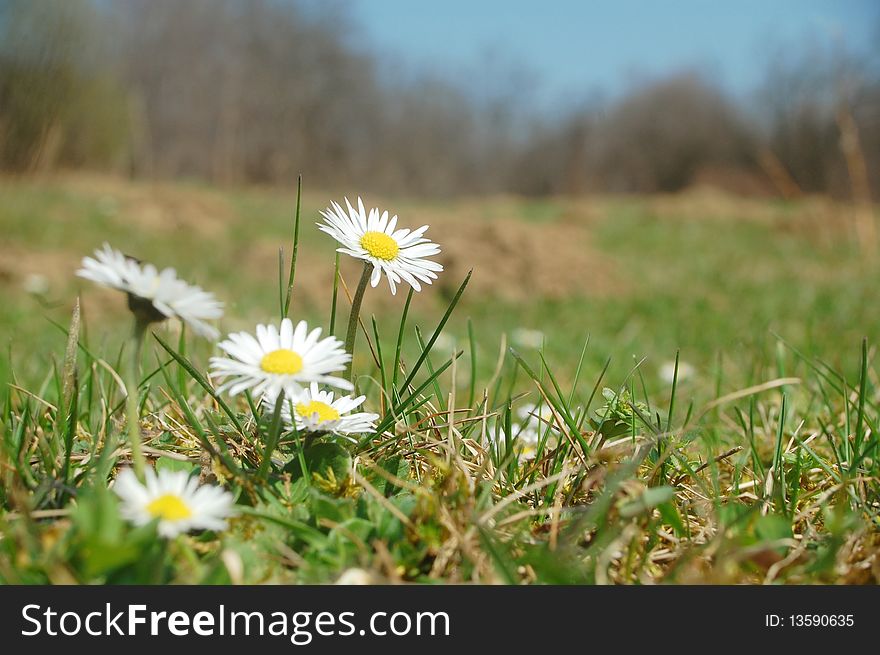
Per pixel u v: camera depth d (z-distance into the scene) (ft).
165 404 0.98
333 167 17.19
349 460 0.75
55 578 0.62
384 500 0.70
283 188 15.49
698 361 1.87
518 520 0.72
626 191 18.85
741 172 17.26
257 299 2.84
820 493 0.82
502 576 0.66
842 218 5.24
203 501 0.62
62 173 7.32
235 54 15.51
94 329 2.09
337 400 0.77
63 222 4.60
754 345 1.66
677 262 4.41
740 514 0.73
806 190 12.44
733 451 0.82
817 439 0.99
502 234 3.57
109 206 5.29
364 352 1.73
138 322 0.63
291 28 16.07
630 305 2.96
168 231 4.78
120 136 8.66
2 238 3.83
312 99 16.47
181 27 14.67
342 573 0.65
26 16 6.27
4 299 2.52
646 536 0.73
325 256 3.80
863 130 7.64
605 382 1.63
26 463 0.76
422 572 0.68
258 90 15.74
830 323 2.24
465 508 0.70
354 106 17.35
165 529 0.60
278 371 0.65
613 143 18.81
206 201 5.84
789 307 2.73
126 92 8.91
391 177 18.13
